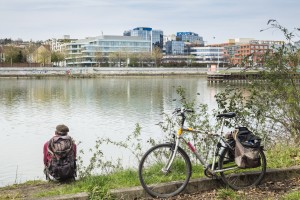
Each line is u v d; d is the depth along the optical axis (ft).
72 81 378.53
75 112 133.69
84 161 57.26
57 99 187.93
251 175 25.70
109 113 129.39
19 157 64.90
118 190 23.93
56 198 22.86
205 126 37.14
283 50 39.63
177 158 26.03
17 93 226.38
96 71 491.31
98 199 22.82
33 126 102.17
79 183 28.14
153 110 137.69
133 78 451.12
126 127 97.66
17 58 595.06
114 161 53.88
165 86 295.48
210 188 25.29
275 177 26.86
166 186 24.25
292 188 25.52
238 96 40.52
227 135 24.91
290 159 29.94
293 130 39.58
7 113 131.85
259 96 40.60
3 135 88.33
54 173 29.94
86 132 91.30
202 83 340.18
